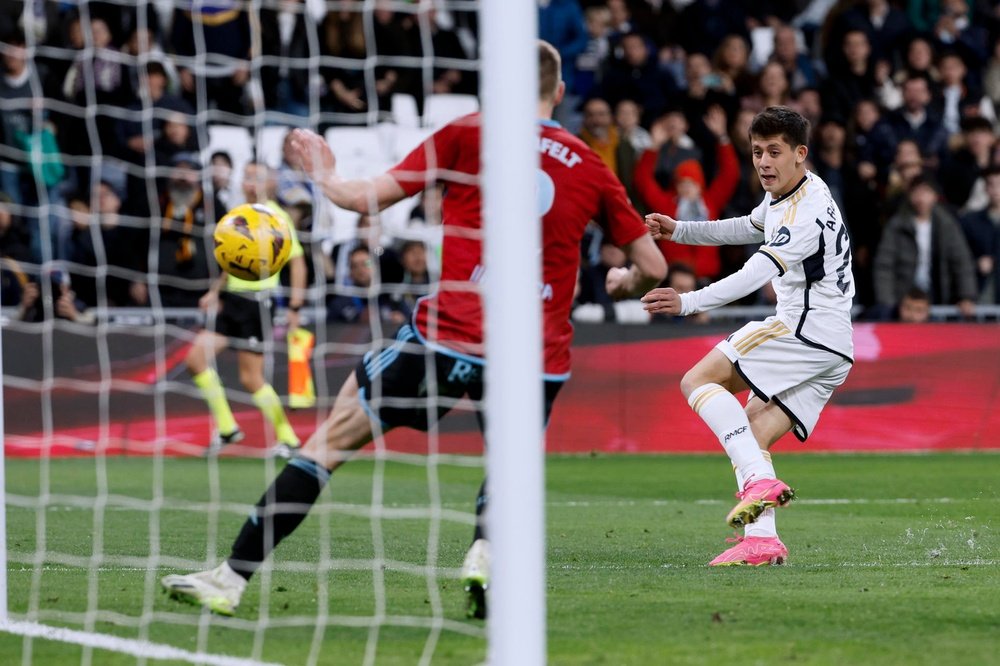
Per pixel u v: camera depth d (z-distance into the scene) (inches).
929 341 1658.5
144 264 1638.8
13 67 1696.6
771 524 760.3
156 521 982.4
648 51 2009.1
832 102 1953.7
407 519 1000.9
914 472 1385.3
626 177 1828.2
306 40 1804.9
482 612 561.6
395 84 1809.8
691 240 820.6
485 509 559.8
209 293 1478.8
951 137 1921.8
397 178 547.5
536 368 408.2
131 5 1787.6
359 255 1604.3
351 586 653.9
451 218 552.4
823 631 536.1
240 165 1710.1
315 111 948.6
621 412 1628.9
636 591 641.6
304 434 1583.4
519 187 409.4
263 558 563.5
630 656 489.7
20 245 1603.1
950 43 2080.5
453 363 543.2
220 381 1558.8
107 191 1630.2
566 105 1999.3
